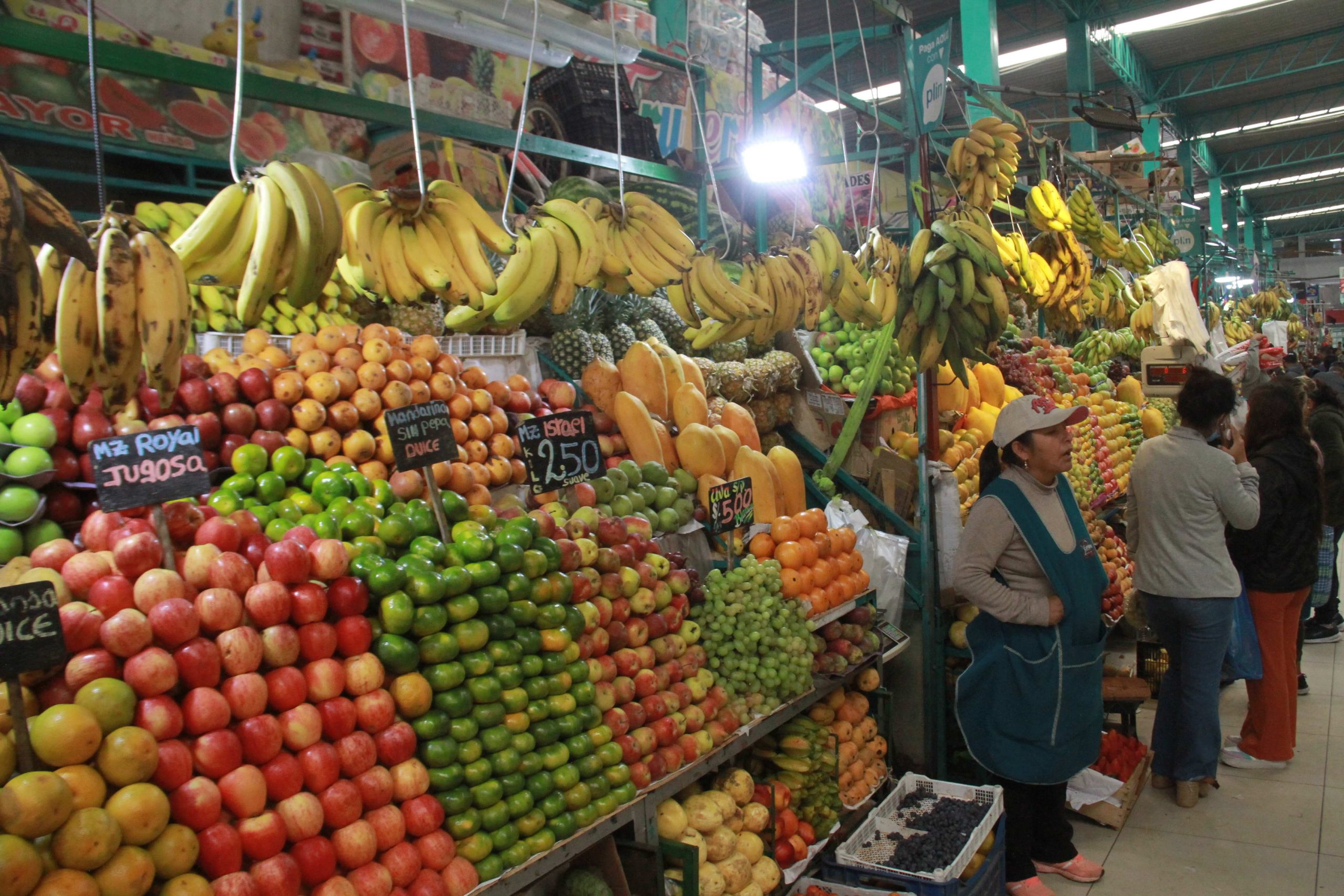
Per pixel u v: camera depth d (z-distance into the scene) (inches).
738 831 111.1
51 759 56.1
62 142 118.0
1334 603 261.4
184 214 120.1
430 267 79.2
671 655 105.7
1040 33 492.1
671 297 108.0
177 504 75.1
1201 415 150.6
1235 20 523.8
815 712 132.6
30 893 52.9
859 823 134.3
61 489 86.1
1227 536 171.2
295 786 67.1
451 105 174.7
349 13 164.6
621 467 123.3
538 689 85.3
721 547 131.1
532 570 88.3
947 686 164.6
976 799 133.5
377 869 70.9
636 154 179.6
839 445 166.1
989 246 146.3
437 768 76.8
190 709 63.1
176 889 59.0
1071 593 124.3
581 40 117.5
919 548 160.6
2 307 51.6
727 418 151.1
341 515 84.3
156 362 61.3
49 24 117.0
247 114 141.5
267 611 68.0
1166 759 164.1
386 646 74.5
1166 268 277.6
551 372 142.3
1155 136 613.3
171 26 140.0
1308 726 195.8
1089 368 284.4
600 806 89.3
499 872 78.7
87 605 63.9
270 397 96.7
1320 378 297.9
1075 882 136.8
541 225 89.9
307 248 66.9
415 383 105.2
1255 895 131.6
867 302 131.5
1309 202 1240.2
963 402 196.1
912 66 154.0
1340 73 653.9
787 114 233.3
